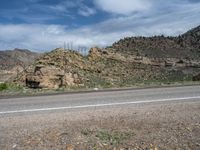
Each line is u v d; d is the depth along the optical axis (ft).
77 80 102.42
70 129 20.97
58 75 92.99
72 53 344.49
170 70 592.60
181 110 26.94
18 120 24.54
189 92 41.86
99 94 42.70
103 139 18.62
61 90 57.00
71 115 25.81
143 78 410.72
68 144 17.72
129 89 50.31
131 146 17.47
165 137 18.92
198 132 19.85
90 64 355.97
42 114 26.99
